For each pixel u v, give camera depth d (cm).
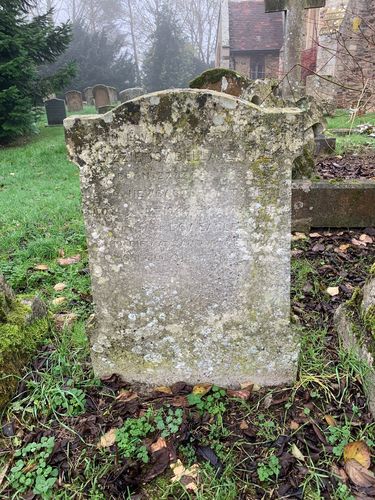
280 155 198
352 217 416
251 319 226
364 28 1169
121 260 220
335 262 363
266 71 2483
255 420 215
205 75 532
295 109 199
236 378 238
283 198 205
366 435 202
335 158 673
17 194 641
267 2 780
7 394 224
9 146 1193
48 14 1334
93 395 233
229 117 193
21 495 184
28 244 421
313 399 223
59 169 847
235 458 196
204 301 224
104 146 201
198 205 208
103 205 211
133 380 243
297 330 227
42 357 256
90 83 3111
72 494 183
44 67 2877
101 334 235
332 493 179
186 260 218
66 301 323
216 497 177
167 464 195
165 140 199
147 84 3338
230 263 217
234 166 201
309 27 1623
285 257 214
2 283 269
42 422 217
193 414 219
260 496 181
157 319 229
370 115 1100
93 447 203
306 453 197
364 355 224
